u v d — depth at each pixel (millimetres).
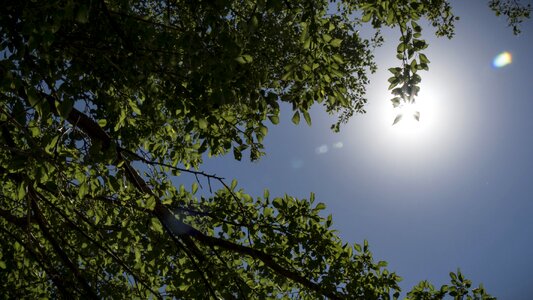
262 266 8344
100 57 5438
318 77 5484
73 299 6840
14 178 5402
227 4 4512
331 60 5418
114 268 8141
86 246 7227
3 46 4348
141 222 6402
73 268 6750
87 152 5160
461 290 8141
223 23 4629
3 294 7340
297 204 7961
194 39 4602
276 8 4426
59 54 5207
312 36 5145
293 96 5547
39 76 4594
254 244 7945
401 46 5367
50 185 5066
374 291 7980
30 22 3857
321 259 7789
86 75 5582
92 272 7895
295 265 8242
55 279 6871
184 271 7832
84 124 5785
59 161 4547
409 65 5281
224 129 6125
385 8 5578
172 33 5371
